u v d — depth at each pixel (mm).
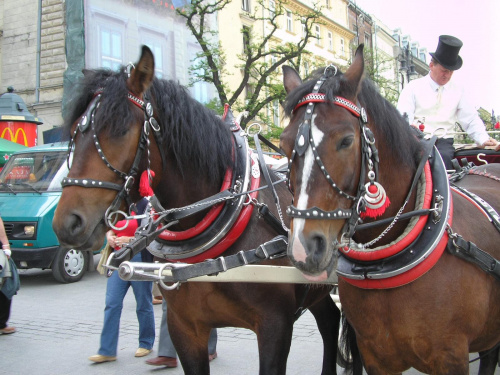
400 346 2312
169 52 20188
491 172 3375
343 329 3875
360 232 2367
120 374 4605
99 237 2391
